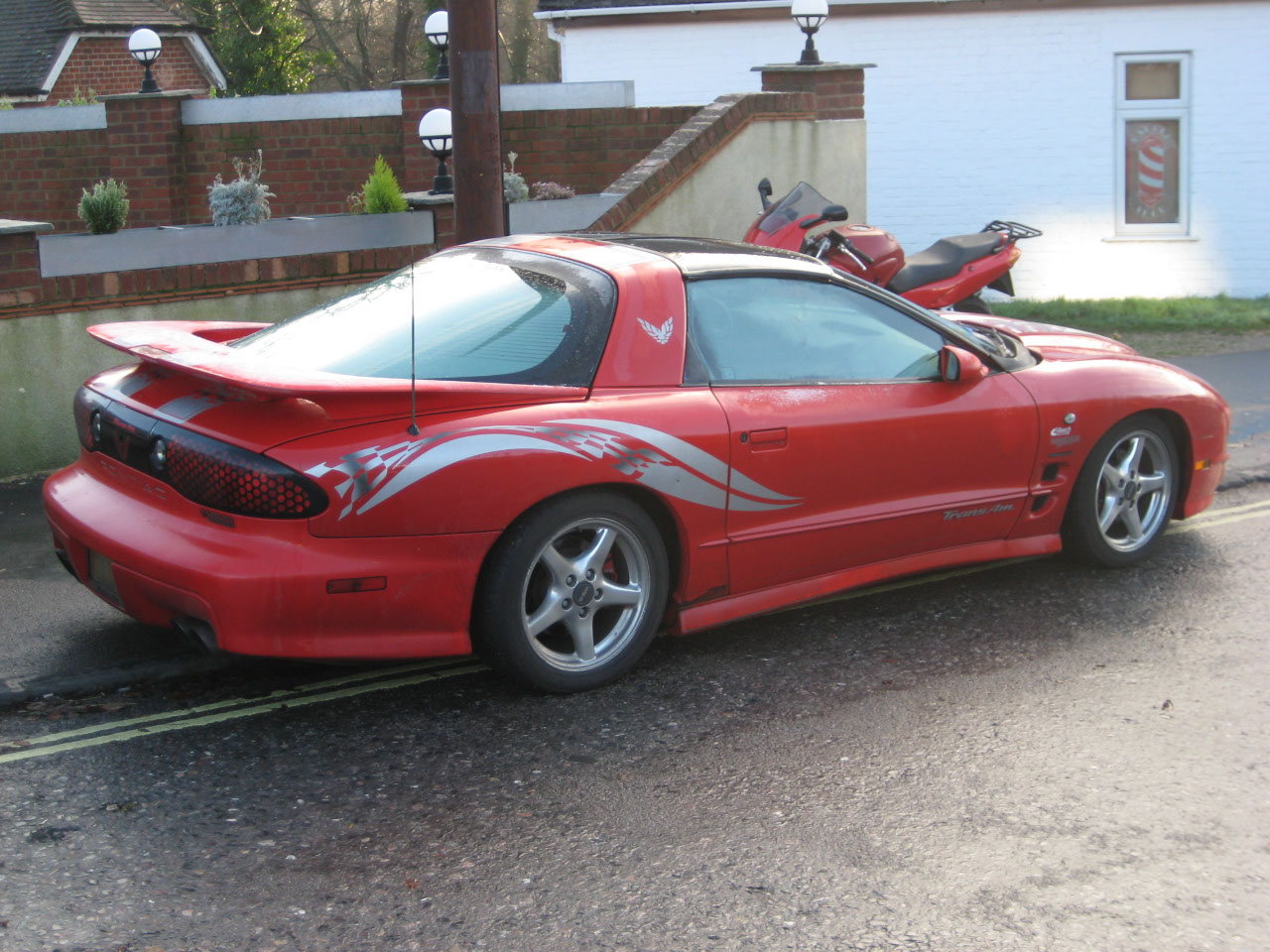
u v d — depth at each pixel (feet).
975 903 10.61
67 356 24.30
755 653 16.07
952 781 12.70
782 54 51.13
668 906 10.57
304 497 12.71
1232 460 25.02
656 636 16.37
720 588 15.47
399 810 12.10
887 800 12.33
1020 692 14.84
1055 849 11.46
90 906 10.44
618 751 13.35
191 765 12.96
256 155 38.63
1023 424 17.44
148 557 13.08
